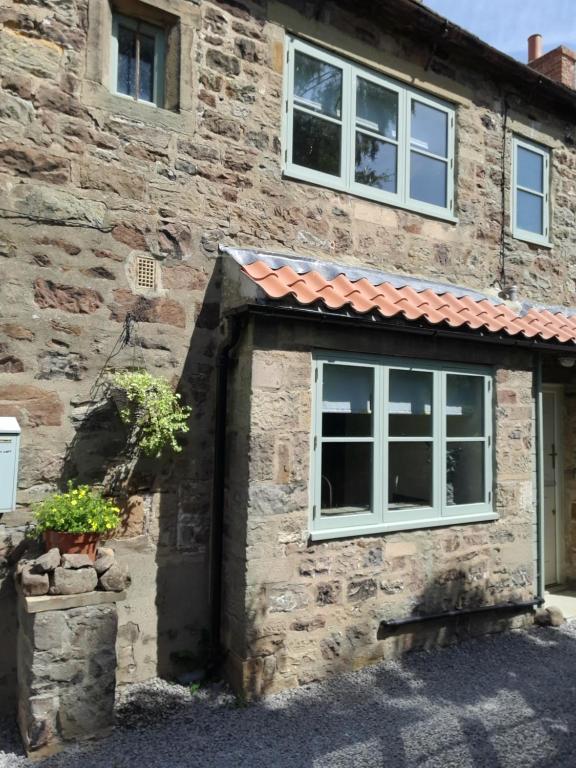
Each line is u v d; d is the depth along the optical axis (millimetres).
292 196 5480
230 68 5184
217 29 5129
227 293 4910
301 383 4699
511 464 5992
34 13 4355
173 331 4801
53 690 3594
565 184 7879
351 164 5891
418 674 4789
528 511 6102
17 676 4039
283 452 4586
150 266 4719
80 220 4445
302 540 4637
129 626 4520
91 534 3891
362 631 4914
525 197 7488
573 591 7176
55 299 4340
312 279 5016
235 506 4609
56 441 4309
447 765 3562
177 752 3650
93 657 3711
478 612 5551
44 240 4312
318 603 4688
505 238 7098
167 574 4691
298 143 5605
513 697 4422
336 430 4953
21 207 4242
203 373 4926
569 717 4148
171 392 4570
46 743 3570
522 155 7500
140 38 4953
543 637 5660
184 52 4941
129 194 4652
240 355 4672
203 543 4859
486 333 5480
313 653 4645
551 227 7684
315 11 5641
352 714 4148
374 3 5836
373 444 5094
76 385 4398
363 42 5957
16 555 4125
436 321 5109
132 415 4438
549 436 7461
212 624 4684
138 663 4539
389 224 6109
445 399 5602
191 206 4930
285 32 5516
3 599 4082
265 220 5312
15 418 4090
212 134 5062
